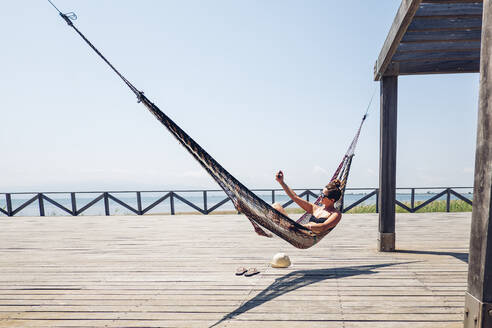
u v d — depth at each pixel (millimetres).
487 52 1564
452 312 2355
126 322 2363
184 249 4738
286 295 2773
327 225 3213
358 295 2721
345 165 4422
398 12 3107
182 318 2389
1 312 2617
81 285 3230
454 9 3215
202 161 2764
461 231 5727
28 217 9328
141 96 2449
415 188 8594
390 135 4059
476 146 1665
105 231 6582
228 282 3180
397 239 5016
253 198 2770
